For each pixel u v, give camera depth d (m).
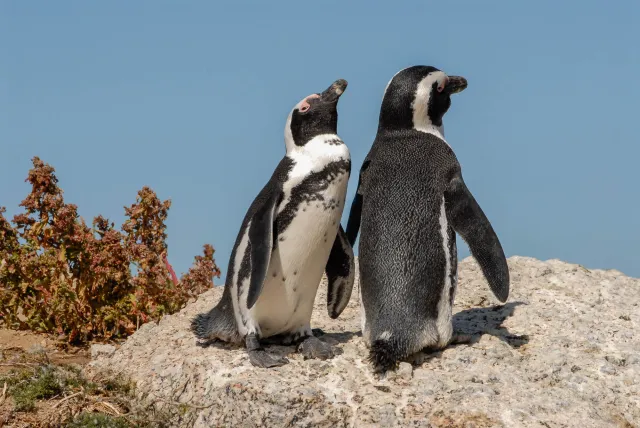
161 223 29.84
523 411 20.00
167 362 23.56
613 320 26.34
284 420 20.31
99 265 27.97
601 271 31.83
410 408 20.08
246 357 22.56
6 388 22.88
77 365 24.91
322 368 21.75
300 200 21.64
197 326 24.55
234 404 20.77
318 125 22.22
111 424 21.44
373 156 23.31
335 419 20.17
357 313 27.55
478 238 21.72
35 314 28.45
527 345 23.92
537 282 29.95
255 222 21.56
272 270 21.88
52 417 21.77
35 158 28.80
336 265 23.73
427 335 21.75
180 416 21.62
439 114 23.41
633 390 21.48
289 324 22.98
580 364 22.52
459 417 19.72
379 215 22.11
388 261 21.69
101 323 28.42
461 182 22.22
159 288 28.72
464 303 28.20
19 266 28.31
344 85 22.23
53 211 28.80
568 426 19.58
